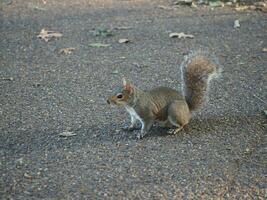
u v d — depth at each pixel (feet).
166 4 57.57
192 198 22.33
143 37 46.34
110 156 25.91
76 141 27.58
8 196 22.31
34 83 36.09
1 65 39.81
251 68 38.68
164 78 37.04
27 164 25.08
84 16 53.06
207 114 30.81
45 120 30.17
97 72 38.22
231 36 46.29
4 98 33.42
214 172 24.43
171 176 24.06
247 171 24.57
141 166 24.93
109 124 29.63
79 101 32.91
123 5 57.52
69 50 42.91
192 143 27.27
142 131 27.89
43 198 22.21
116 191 22.80
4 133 28.48
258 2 56.95
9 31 48.32
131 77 37.24
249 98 33.22
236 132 28.55
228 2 57.00
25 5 57.36
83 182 23.50
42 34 46.57
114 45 44.42
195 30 48.06
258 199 22.34
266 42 44.68
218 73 29.25
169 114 27.86
